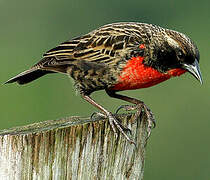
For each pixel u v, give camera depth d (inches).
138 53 473.7
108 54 476.1
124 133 421.7
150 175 729.6
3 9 925.2
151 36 481.1
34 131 400.2
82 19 944.9
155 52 477.4
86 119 424.8
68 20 938.1
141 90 797.2
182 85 812.6
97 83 482.6
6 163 397.7
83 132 407.2
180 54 480.7
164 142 759.1
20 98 761.0
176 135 768.9
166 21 991.0
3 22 918.4
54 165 401.1
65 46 486.3
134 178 430.0
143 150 434.9
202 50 936.3
